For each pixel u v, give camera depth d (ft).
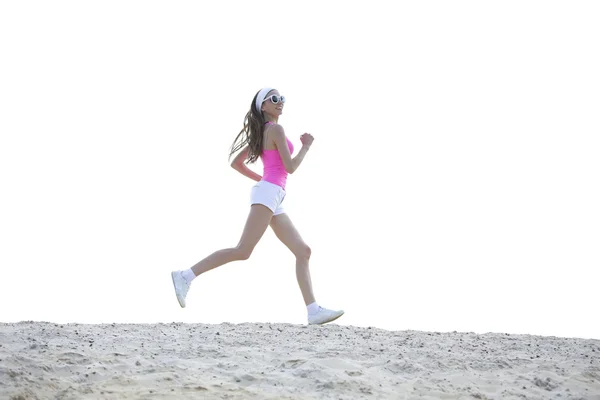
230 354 24.72
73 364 22.59
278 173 33.94
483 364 24.66
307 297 34.12
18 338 25.30
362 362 24.17
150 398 19.81
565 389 22.49
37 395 19.75
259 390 21.01
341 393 20.99
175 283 33.06
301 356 24.57
